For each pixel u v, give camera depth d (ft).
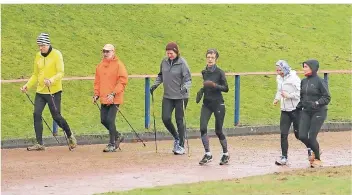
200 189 124.47
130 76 194.08
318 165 154.40
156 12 269.85
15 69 222.28
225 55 254.47
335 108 227.81
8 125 192.75
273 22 284.61
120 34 252.62
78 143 184.65
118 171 148.56
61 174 145.18
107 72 173.58
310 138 153.89
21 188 132.26
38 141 174.29
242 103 224.33
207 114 156.97
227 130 199.00
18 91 211.20
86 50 239.71
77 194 127.13
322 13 300.61
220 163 156.46
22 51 231.09
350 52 276.41
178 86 169.78
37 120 174.19
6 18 244.22
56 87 173.88
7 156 165.48
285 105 157.48
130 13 264.93
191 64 243.81
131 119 203.51
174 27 263.90
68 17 253.24
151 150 174.91
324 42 279.90
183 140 169.99
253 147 179.73
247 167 154.10
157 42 253.85
